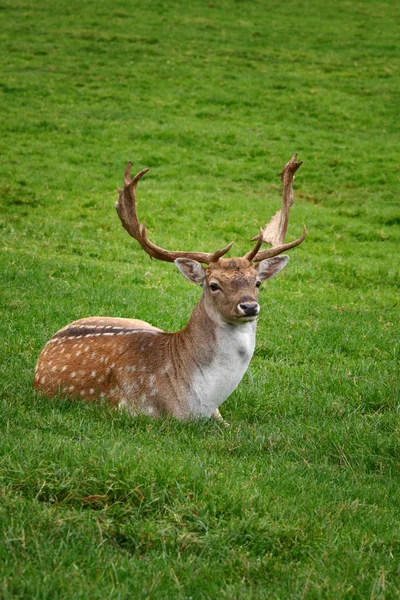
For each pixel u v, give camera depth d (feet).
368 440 31.12
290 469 27.91
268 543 22.12
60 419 29.78
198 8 173.78
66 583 19.10
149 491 23.40
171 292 55.01
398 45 154.10
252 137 108.68
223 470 26.12
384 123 118.42
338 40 156.97
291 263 67.92
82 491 23.29
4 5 165.17
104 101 118.42
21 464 24.18
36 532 21.03
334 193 93.61
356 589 20.12
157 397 32.60
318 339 46.32
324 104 123.65
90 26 155.43
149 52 142.61
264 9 176.35
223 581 20.15
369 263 70.13
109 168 94.27
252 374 39.50
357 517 24.49
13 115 109.29
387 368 41.60
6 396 33.12
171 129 108.68
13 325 43.62
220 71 135.54
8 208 76.79
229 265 31.53
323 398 36.55
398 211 88.07
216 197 86.74
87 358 34.50
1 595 18.30
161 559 20.80
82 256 64.13
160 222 76.38
